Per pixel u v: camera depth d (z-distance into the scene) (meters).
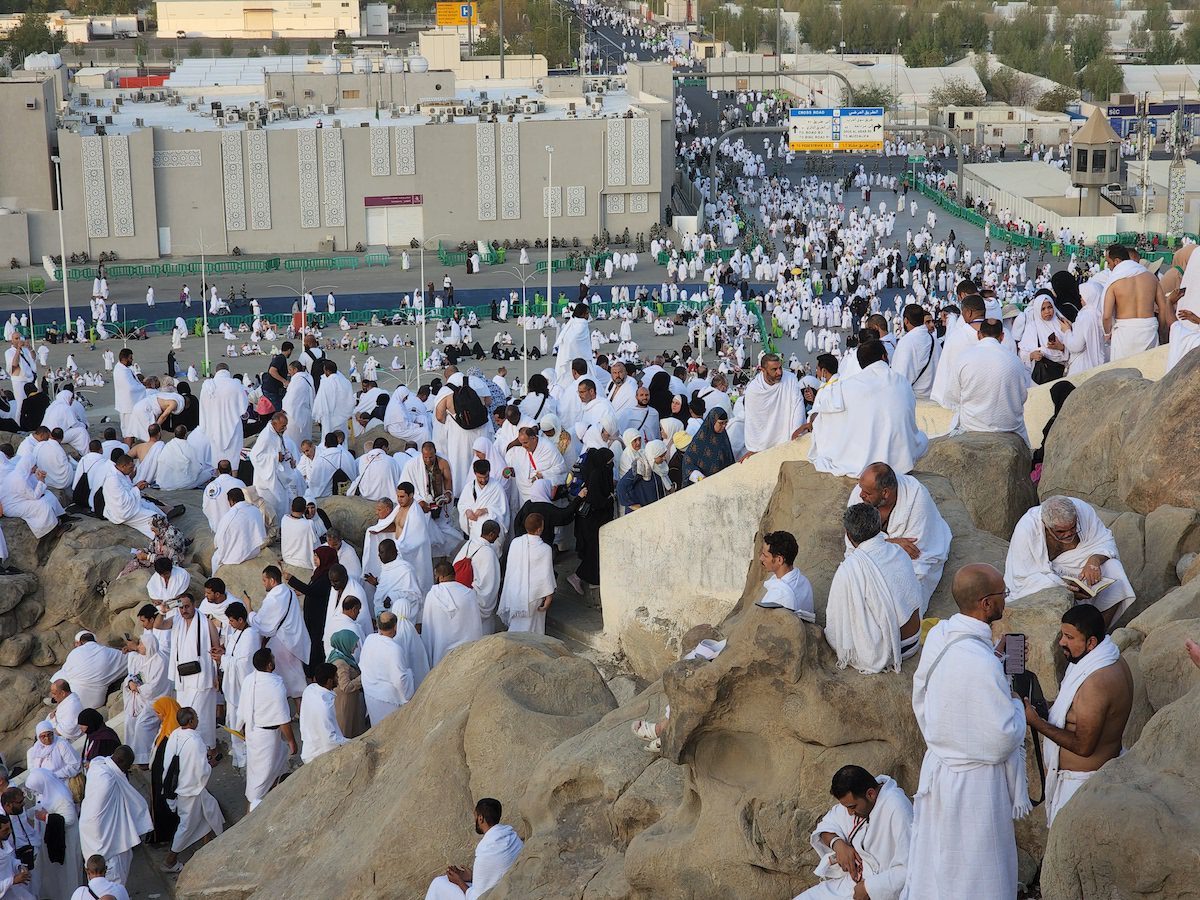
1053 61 158.50
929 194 109.75
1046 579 12.77
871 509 11.74
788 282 86.25
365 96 102.88
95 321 80.12
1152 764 9.91
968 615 10.09
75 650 21.97
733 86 157.62
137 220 93.50
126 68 135.50
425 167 95.75
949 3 188.62
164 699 19.00
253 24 198.75
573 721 15.59
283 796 17.08
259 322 78.00
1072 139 100.19
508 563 19.80
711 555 18.30
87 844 17.84
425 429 28.50
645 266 94.88
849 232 94.81
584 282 82.12
